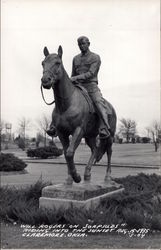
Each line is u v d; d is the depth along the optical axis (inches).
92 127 263.4
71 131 241.0
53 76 219.6
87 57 266.5
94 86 262.7
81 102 242.8
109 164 295.6
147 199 270.4
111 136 287.6
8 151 1560.0
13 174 636.1
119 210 236.8
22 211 236.7
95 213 220.7
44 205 241.3
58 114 240.7
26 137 1854.1
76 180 248.5
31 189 283.3
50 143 1517.0
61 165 876.6
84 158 1047.6
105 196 257.9
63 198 238.1
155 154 1072.2
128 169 736.3
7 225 228.7
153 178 396.5
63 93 233.3
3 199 268.4
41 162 970.7
